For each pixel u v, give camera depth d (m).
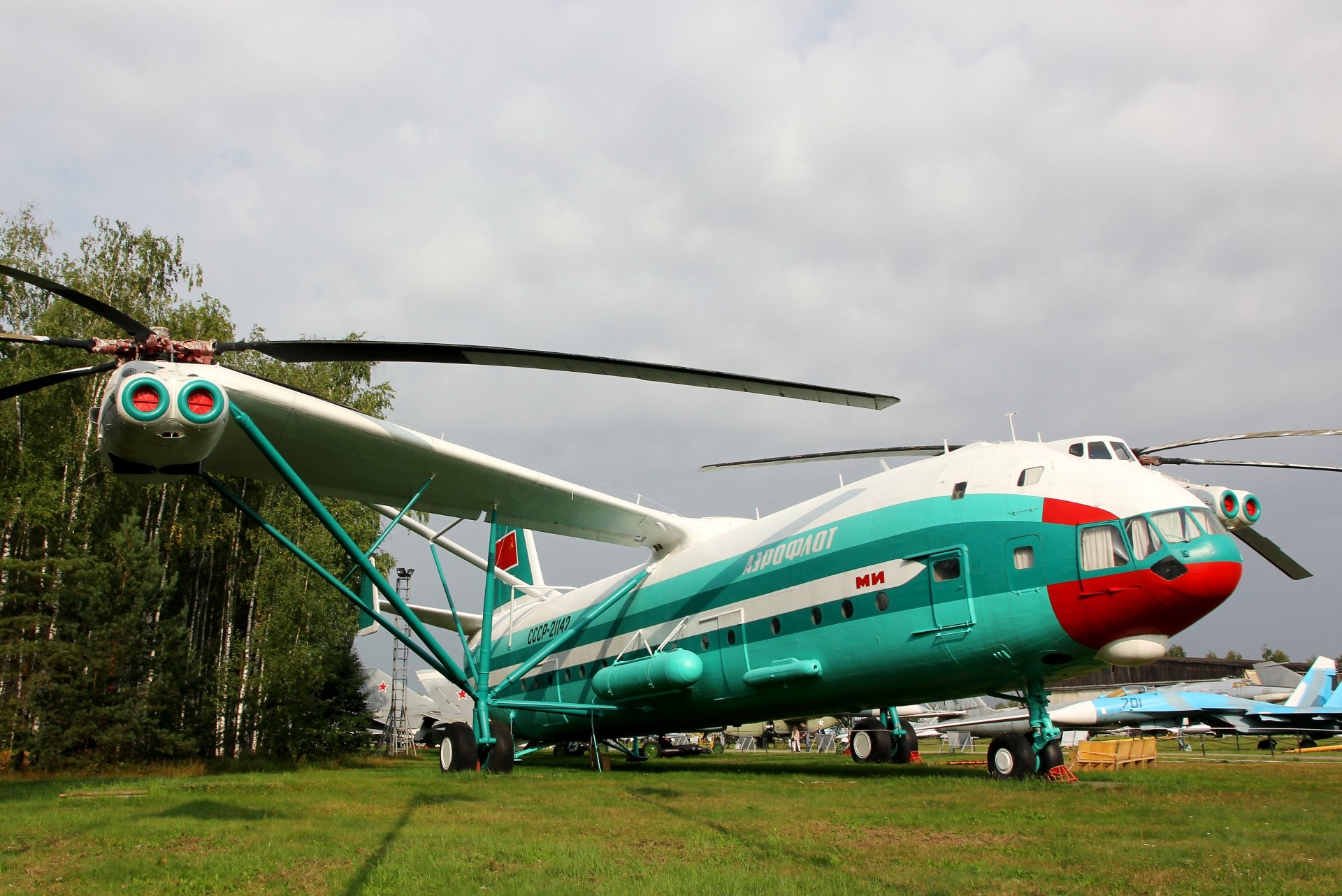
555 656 22.62
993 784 12.66
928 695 14.48
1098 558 11.95
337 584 16.22
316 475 17.45
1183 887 5.75
